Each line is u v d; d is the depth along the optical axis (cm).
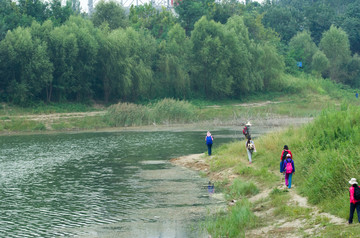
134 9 10900
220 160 2619
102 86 7444
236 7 11844
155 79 8056
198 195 1916
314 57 11250
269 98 8775
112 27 8875
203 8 10888
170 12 11231
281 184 1881
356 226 1177
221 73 8225
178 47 8262
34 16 8650
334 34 11988
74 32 7019
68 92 6938
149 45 8081
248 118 6056
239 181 2014
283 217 1452
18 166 2784
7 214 1641
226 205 1736
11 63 6500
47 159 3083
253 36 11275
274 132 3017
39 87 6550
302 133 2578
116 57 7175
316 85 9631
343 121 2352
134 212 1652
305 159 1983
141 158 3064
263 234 1312
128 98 7600
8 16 7956
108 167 2700
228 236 1334
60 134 4969
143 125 5888
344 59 12006
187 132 4912
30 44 6462
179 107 6197
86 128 5584
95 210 1688
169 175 2403
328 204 1429
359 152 1730
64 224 1509
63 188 2097
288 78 9831
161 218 1566
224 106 7738
